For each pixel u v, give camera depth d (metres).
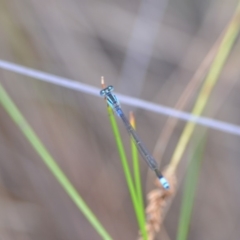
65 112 0.66
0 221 0.66
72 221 0.67
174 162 0.58
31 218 0.67
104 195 0.67
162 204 0.57
